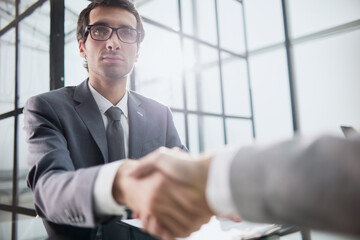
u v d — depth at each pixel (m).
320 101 3.20
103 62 0.89
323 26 3.19
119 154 0.85
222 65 3.24
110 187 0.35
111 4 0.92
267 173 0.19
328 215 0.14
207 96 3.27
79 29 1.00
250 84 3.63
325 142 0.17
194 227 0.29
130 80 2.12
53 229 0.55
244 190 0.20
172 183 0.28
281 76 3.51
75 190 0.39
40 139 0.69
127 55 0.93
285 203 0.17
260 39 3.71
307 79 3.32
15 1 1.73
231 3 3.55
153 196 0.29
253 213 0.20
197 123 3.12
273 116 3.55
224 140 3.03
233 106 3.33
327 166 0.15
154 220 0.31
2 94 1.79
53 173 0.54
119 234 0.54
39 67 1.53
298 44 3.41
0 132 1.79
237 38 3.58
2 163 1.75
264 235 0.54
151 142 0.99
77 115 0.85
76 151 0.79
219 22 3.26
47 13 1.50
